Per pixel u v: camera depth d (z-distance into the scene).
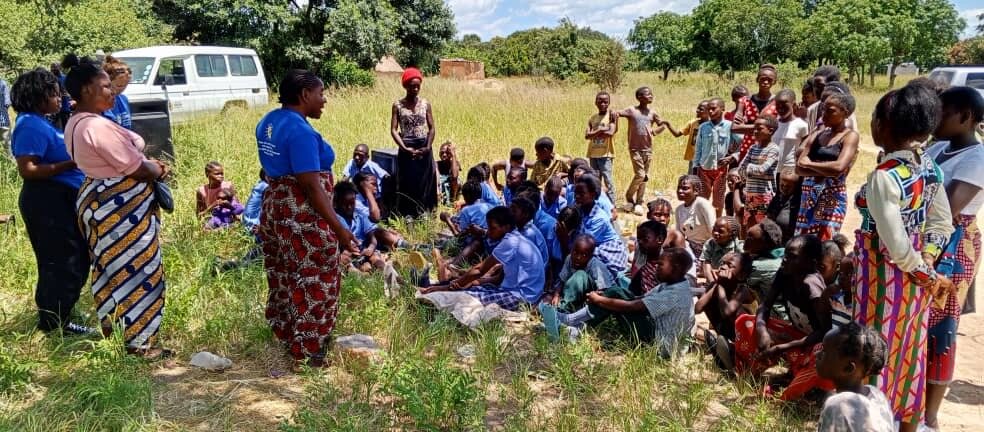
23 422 3.32
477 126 13.11
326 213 3.90
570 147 11.60
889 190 2.91
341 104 15.23
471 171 7.19
